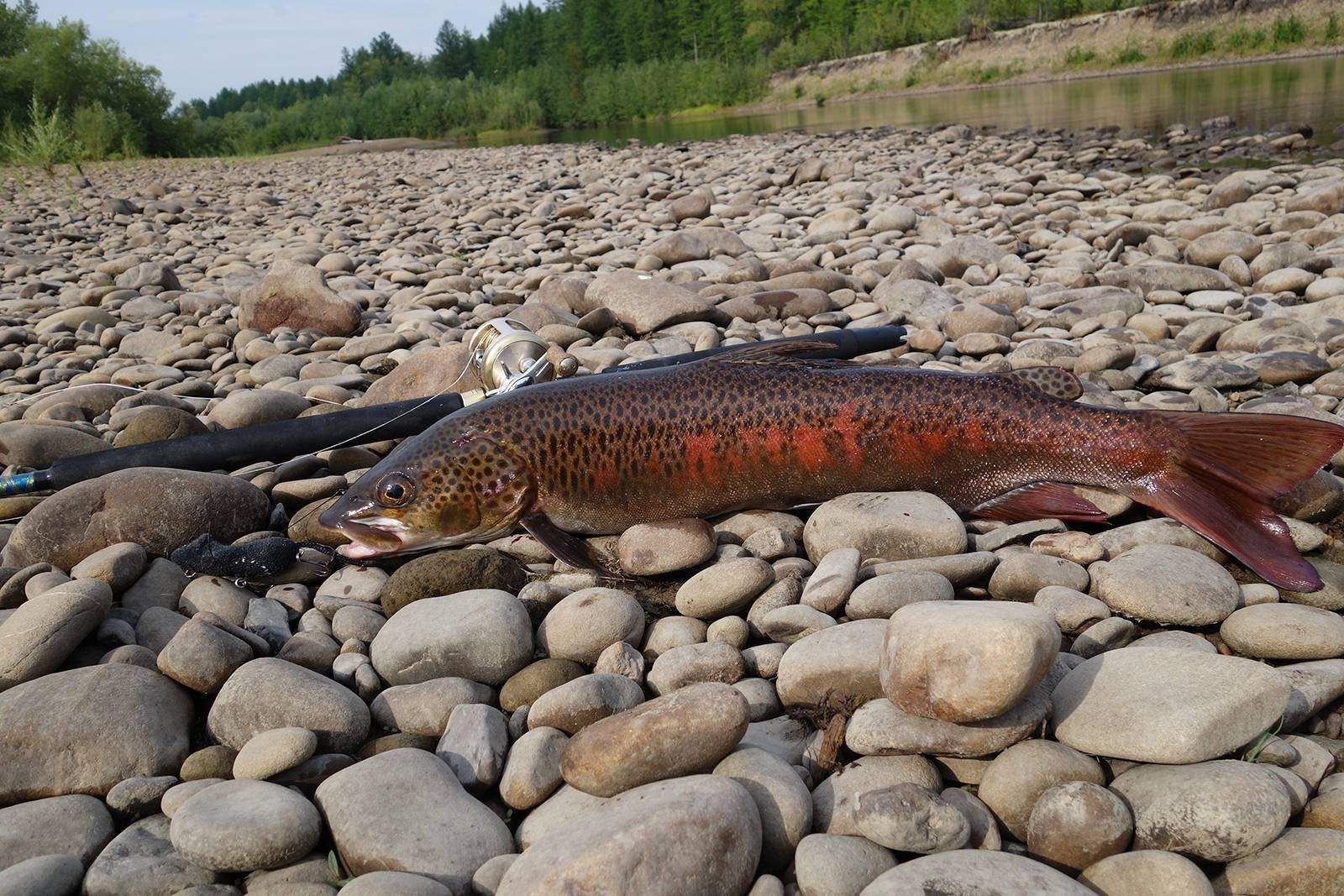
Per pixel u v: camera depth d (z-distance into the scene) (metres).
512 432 0.57
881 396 0.58
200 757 0.42
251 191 3.07
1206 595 0.48
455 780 0.40
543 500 0.57
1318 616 0.45
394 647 0.48
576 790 0.38
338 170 3.86
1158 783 0.35
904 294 1.06
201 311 1.31
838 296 1.14
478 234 1.89
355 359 1.03
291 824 0.36
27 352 1.16
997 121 3.81
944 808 0.34
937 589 0.49
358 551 0.57
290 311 1.14
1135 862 0.33
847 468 0.58
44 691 0.43
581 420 0.57
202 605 0.54
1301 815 0.36
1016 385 0.58
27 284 1.50
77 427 0.79
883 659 0.40
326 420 0.71
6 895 0.34
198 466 0.69
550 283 1.18
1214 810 0.33
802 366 0.59
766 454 0.58
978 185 1.95
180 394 0.97
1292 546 0.50
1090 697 0.39
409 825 0.37
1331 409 0.71
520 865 0.33
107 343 1.17
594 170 3.12
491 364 0.72
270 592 0.56
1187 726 0.36
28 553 0.57
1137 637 0.48
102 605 0.50
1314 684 0.41
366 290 1.37
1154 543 0.53
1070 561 0.52
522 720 0.44
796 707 0.44
